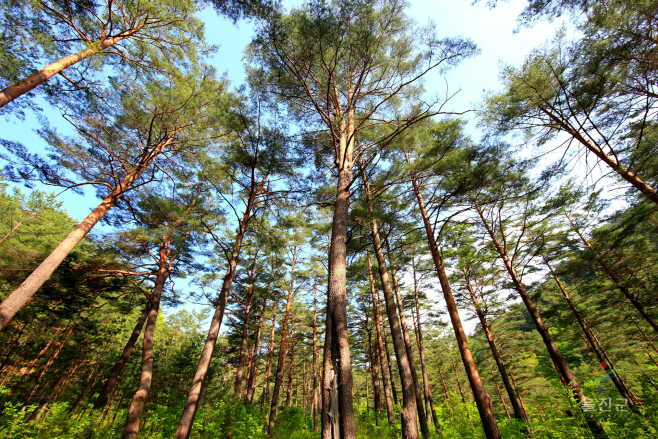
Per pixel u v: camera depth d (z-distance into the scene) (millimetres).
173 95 9633
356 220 9461
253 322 21672
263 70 8758
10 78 7578
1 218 18250
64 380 21234
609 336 19188
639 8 7012
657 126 8883
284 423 13625
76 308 12625
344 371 5434
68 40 8141
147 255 13953
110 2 8352
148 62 9891
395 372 31953
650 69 7910
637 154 8492
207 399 23922
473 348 31172
